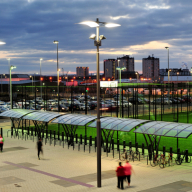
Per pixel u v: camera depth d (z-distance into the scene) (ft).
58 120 110.52
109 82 203.51
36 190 55.57
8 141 114.11
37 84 411.54
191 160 82.48
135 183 59.77
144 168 73.36
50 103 203.10
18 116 123.54
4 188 56.90
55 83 420.36
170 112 186.91
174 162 80.23
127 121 94.07
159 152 94.22
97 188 56.59
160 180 62.03
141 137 122.11
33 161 81.76
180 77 347.15
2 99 321.93
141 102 193.57
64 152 93.97
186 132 75.61
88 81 427.74
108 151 94.89
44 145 105.81
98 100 58.65
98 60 58.75
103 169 72.54
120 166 55.88
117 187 56.44
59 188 56.75
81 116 109.09
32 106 208.23
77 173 68.90
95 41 57.88
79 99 221.25
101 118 102.58
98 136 57.93
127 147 101.76
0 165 77.20
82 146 104.22
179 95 225.15
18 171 70.95
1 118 192.44
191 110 195.21
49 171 70.90
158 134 77.61
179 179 62.75
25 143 109.91
